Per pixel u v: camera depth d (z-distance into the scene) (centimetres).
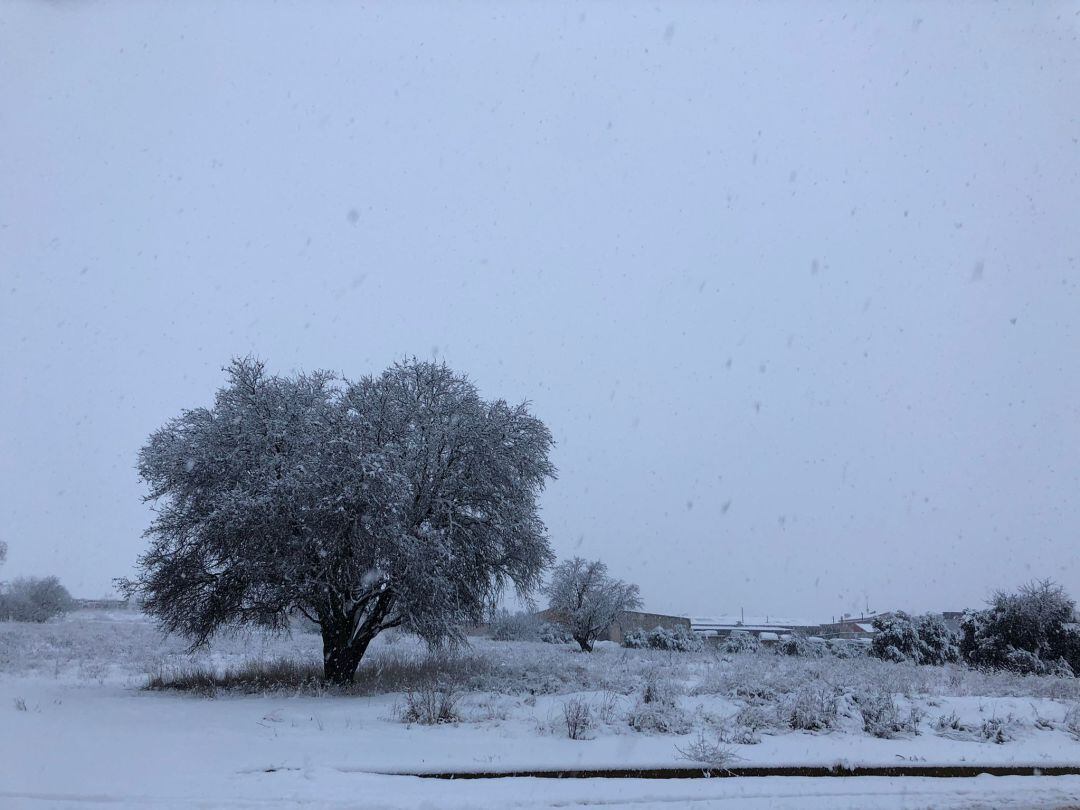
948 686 1780
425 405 1980
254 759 928
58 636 3400
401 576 1809
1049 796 785
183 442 1948
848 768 916
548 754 985
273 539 1794
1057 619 2941
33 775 794
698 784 823
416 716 1285
